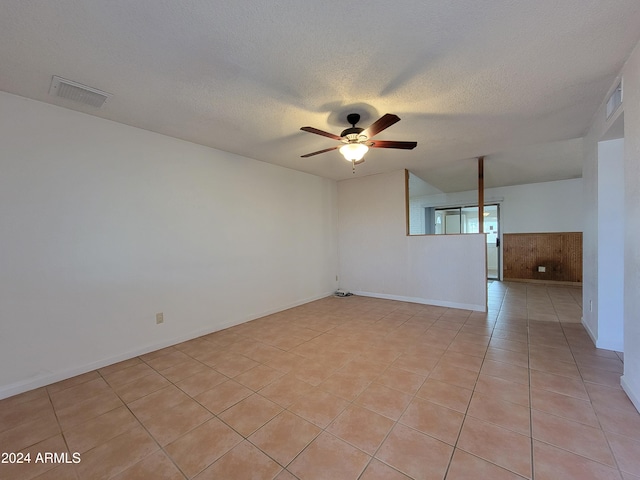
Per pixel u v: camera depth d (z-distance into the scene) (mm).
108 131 2762
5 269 2219
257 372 2508
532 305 4602
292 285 4766
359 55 1860
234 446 1637
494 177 5836
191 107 2525
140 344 2949
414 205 8055
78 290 2566
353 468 1464
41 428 1824
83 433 1770
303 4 1444
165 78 2082
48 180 2418
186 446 1644
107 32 1611
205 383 2338
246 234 4043
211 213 3617
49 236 2420
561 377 2301
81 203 2592
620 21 1590
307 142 3447
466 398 2045
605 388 2125
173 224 3246
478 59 1921
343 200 5809
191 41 1702
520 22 1596
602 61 1965
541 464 1453
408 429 1740
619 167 2738
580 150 3932
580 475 1381
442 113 2721
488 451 1549
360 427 1770
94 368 2629
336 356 2795
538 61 1949
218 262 3682
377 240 5352
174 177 3262
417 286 4930
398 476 1408
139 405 2051
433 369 2486
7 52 1765
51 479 1437
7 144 2232
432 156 4211
